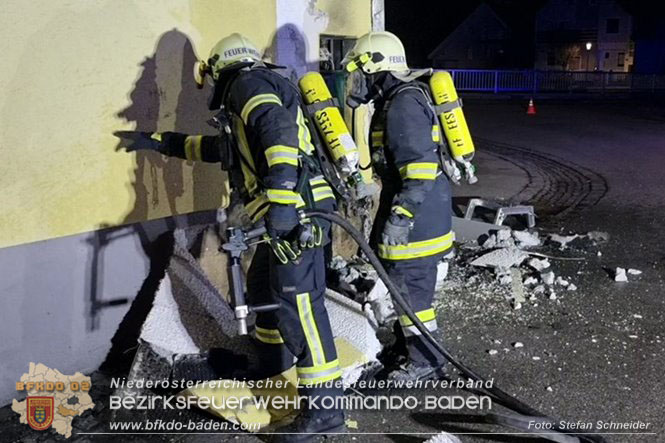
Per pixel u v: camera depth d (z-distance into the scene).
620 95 30.30
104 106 3.82
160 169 4.16
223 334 4.08
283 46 4.95
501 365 3.98
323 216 3.18
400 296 3.52
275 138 2.96
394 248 3.66
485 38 51.97
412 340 3.79
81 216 3.78
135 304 4.08
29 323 3.61
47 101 3.57
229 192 4.61
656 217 7.45
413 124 3.36
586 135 15.38
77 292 3.79
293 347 3.29
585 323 4.55
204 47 4.37
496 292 5.10
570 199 8.51
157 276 4.18
